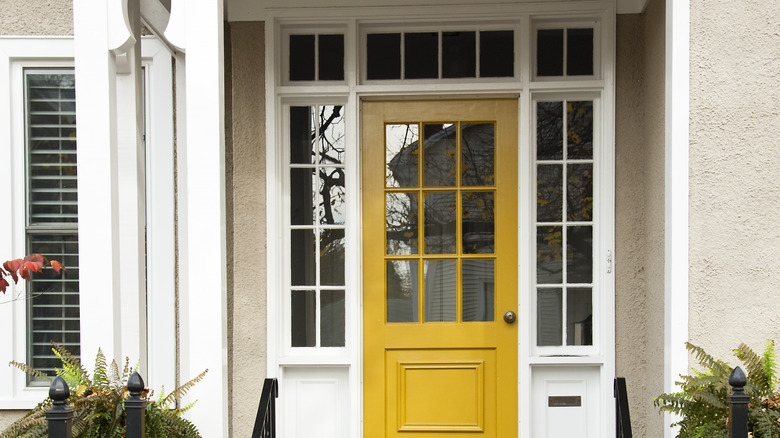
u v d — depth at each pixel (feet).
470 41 12.42
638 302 11.95
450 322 12.54
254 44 12.30
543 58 12.32
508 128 12.42
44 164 12.17
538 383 12.32
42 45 12.06
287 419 12.50
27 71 12.19
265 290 12.31
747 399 6.42
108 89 7.87
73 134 12.18
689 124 8.39
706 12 8.37
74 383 7.49
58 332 12.12
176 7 7.74
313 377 12.54
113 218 7.93
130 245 9.55
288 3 12.21
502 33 12.39
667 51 8.63
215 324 7.69
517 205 12.42
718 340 8.32
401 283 12.60
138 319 9.53
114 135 7.99
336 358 12.37
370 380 12.51
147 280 12.20
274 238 12.26
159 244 12.17
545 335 12.39
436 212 12.57
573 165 12.35
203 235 7.71
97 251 7.86
